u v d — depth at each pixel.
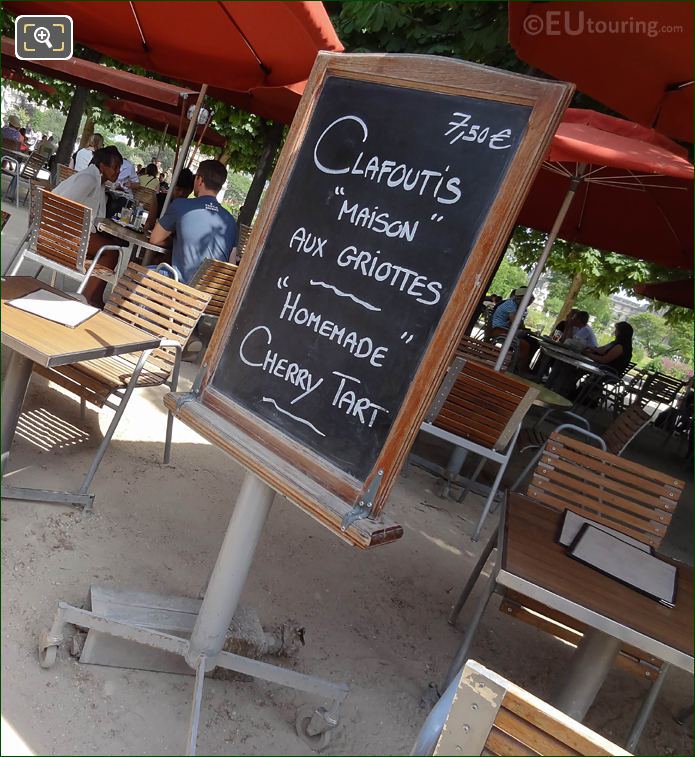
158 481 3.94
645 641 2.18
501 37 6.38
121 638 2.52
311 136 2.41
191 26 4.09
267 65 4.29
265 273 2.42
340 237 2.26
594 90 3.73
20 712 2.22
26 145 16.39
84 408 4.29
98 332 3.20
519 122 1.97
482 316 15.45
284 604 3.25
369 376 2.12
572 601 2.25
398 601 3.63
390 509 4.73
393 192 2.18
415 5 7.12
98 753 2.17
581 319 12.41
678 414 11.91
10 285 3.50
